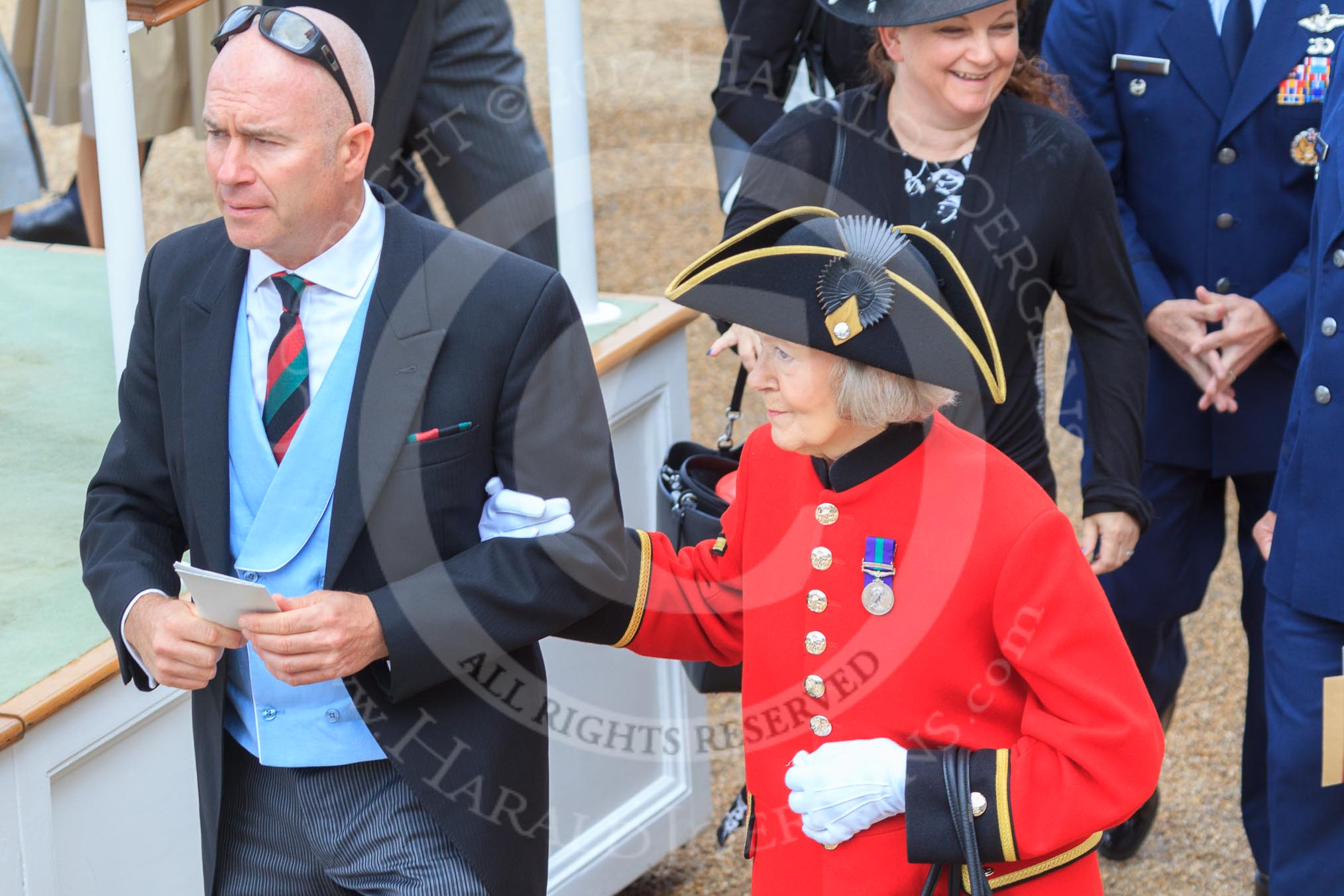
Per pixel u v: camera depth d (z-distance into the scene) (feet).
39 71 78.84
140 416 31.76
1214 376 46.37
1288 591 40.32
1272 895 41.68
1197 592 50.49
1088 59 48.24
